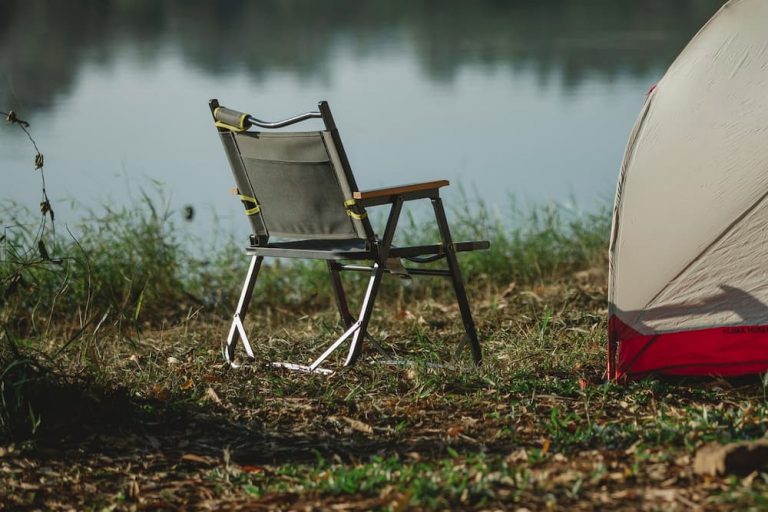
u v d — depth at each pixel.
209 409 4.52
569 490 3.28
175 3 44.00
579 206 9.97
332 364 5.34
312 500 3.39
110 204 8.95
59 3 41.84
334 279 5.68
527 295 7.29
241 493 3.57
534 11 39.78
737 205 4.52
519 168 13.33
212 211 10.03
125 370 5.24
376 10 41.72
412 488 3.33
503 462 3.58
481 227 8.86
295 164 4.80
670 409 4.25
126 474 3.84
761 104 4.47
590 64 24.02
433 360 5.36
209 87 22.27
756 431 3.83
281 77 23.69
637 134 4.68
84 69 25.59
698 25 32.66
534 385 4.66
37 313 6.98
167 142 16.11
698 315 4.69
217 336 6.34
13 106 17.48
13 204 7.82
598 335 5.71
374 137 16.05
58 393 4.44
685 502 3.08
